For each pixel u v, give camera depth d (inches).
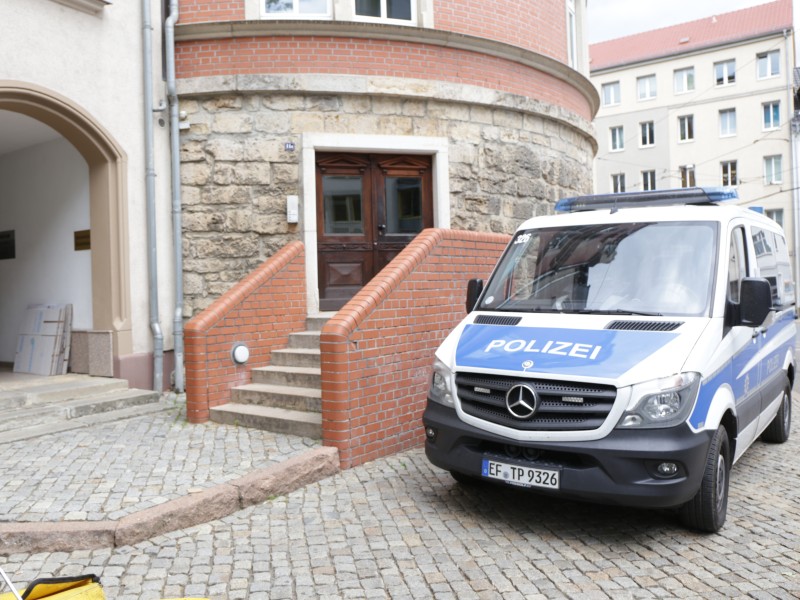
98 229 352.8
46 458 244.5
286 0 399.5
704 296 203.5
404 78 395.5
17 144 386.6
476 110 421.7
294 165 383.6
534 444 185.9
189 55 378.9
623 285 215.5
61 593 111.5
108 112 346.9
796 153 1582.2
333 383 250.8
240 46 379.6
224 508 207.3
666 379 178.9
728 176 1691.7
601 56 1892.2
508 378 193.8
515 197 438.9
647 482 175.5
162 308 369.4
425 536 192.1
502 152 432.5
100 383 331.6
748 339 223.8
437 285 297.7
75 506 198.2
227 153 378.6
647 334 193.9
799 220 1579.7
